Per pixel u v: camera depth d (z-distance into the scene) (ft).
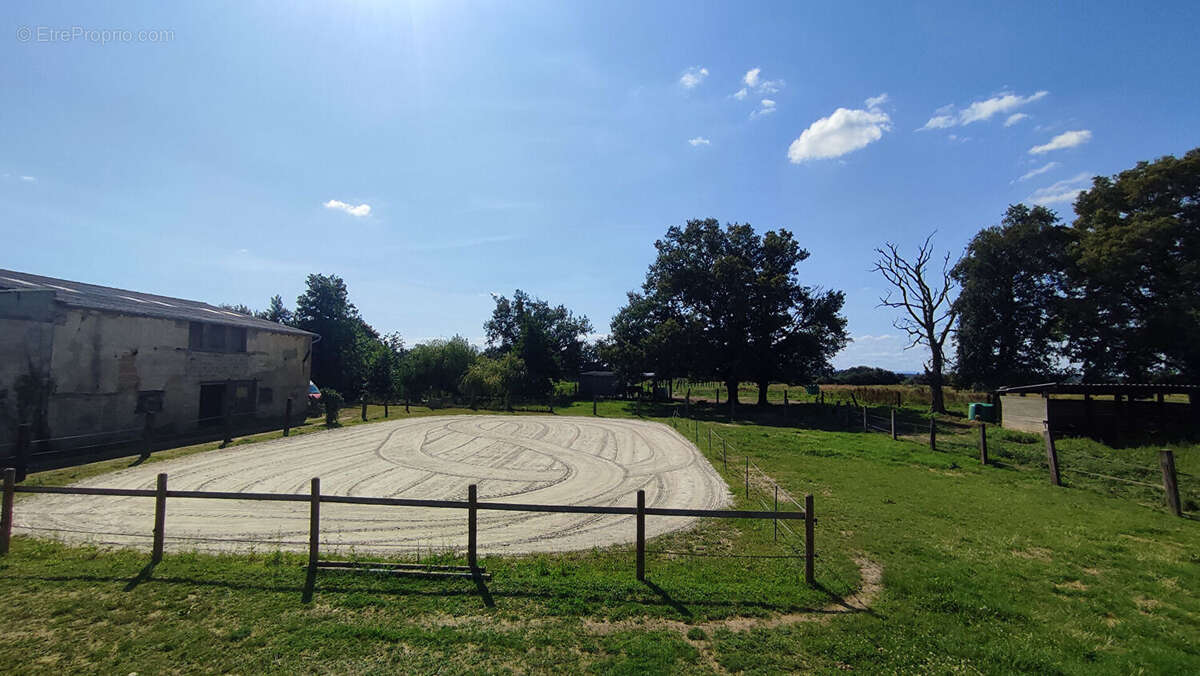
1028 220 135.95
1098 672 18.60
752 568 28.66
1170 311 105.29
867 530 36.45
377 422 99.76
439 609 22.11
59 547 29.71
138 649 18.53
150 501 41.37
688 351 142.51
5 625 19.98
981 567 29.45
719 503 45.39
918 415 124.77
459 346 163.53
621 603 23.18
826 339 148.05
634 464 64.08
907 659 19.15
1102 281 117.91
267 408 96.58
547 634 20.21
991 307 140.56
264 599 22.59
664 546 32.91
